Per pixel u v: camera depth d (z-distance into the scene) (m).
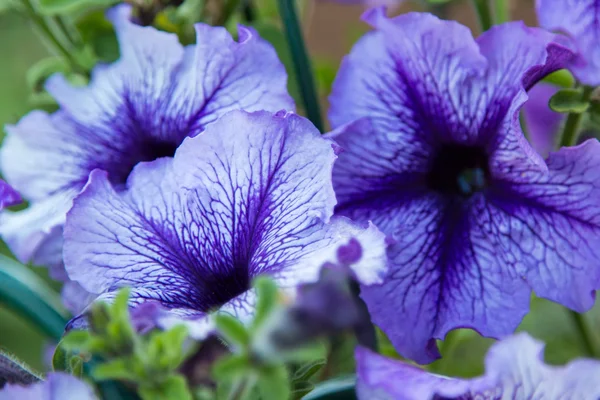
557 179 0.41
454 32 0.41
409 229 0.42
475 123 0.42
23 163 0.43
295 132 0.38
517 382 0.37
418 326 0.41
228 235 0.39
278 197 0.39
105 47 0.49
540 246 0.41
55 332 0.44
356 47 0.43
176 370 0.37
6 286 0.44
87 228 0.39
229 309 0.37
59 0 0.47
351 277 0.37
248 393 0.36
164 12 0.46
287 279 0.37
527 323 0.53
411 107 0.43
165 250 0.40
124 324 0.36
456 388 0.37
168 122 0.42
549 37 0.40
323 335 0.35
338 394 0.41
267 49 0.42
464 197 0.43
